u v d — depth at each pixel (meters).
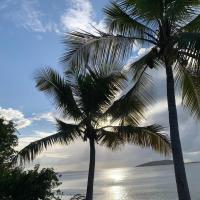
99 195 67.94
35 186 10.79
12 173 11.31
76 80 17.78
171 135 12.43
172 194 57.22
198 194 52.34
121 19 13.16
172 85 12.66
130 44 13.16
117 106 16.20
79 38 13.34
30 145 17.39
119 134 17.30
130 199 55.25
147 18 12.40
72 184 131.38
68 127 18.14
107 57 13.26
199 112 14.35
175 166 12.23
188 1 11.68
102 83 17.19
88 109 17.91
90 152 18.58
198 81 13.64
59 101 18.38
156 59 13.29
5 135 12.94
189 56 11.46
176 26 12.59
